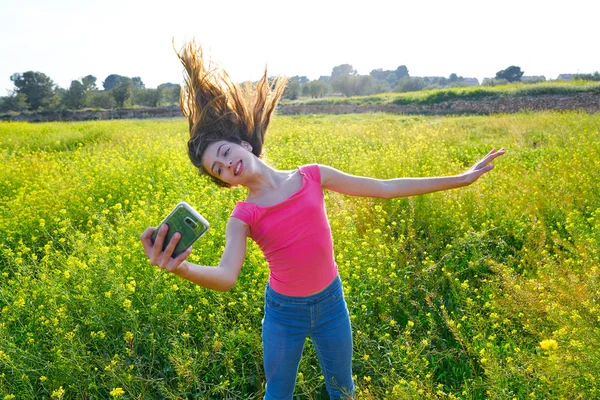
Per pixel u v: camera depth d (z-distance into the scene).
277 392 2.50
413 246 4.77
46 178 8.02
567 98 26.78
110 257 4.22
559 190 5.34
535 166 7.27
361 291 3.60
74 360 3.11
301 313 2.35
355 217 5.25
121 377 3.07
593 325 2.80
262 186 2.24
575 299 3.07
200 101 2.21
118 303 3.57
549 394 2.59
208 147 2.19
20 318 3.90
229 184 2.33
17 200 6.52
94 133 17.33
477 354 3.10
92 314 3.56
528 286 3.41
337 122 20.58
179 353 3.09
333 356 2.50
